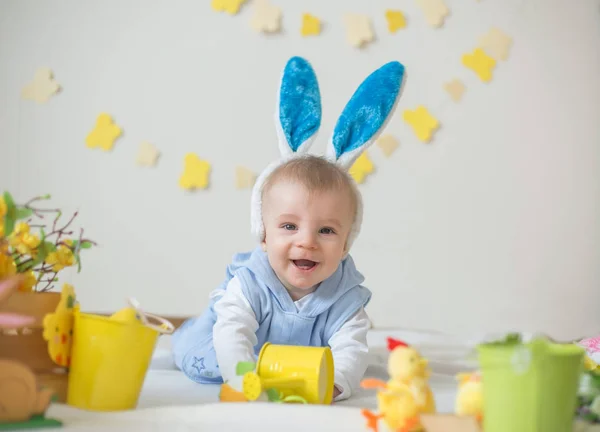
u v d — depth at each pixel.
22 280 0.85
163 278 2.31
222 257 2.33
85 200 2.30
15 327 0.81
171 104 2.34
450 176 2.39
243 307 1.23
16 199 2.26
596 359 1.27
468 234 2.40
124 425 0.75
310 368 0.95
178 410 0.81
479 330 2.38
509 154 2.42
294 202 1.19
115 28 2.34
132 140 2.32
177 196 2.33
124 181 2.31
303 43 2.38
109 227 2.30
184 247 2.32
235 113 2.35
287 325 1.26
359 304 1.29
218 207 2.33
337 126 1.38
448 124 2.40
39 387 0.76
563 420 0.65
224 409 0.81
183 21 2.36
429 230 2.38
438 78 2.41
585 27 2.46
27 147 2.29
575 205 2.43
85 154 2.31
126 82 2.33
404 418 0.71
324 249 1.20
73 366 0.84
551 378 0.64
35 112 2.30
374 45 2.39
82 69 2.32
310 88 1.40
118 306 2.29
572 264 2.42
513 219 2.41
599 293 2.42
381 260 2.37
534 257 2.41
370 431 0.75
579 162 2.44
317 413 0.80
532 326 2.40
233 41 2.36
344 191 1.22
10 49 2.30
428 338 1.85
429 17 2.41
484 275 2.39
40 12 2.32
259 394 0.90
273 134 2.36
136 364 0.84
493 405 0.66
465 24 2.43
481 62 2.41
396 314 2.36
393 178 2.38
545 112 2.44
